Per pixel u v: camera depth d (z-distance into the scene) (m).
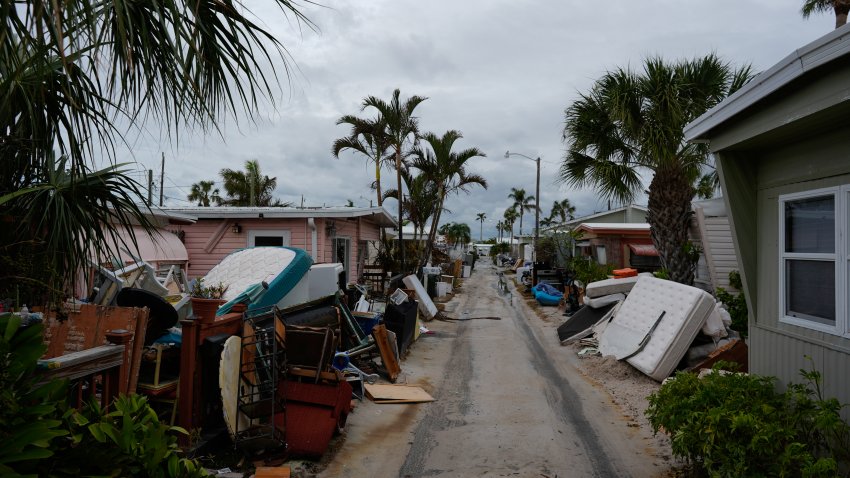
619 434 5.67
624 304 9.98
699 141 5.29
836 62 3.30
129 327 4.18
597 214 28.16
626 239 18.94
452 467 4.79
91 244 3.73
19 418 2.06
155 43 2.74
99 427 2.42
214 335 4.88
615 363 8.66
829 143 3.96
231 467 4.51
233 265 8.28
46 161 3.11
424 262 20.80
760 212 4.92
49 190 3.12
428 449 5.24
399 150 19.31
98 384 4.48
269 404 4.86
